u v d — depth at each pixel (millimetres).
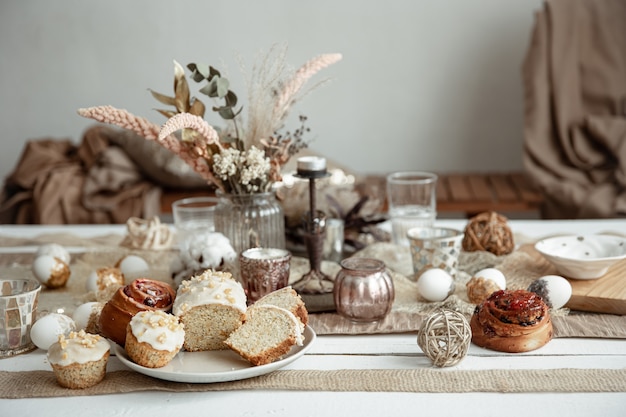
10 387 1126
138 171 3141
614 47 3123
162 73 3648
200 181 3066
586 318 1337
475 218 1694
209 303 1176
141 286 1232
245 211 1493
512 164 3605
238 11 3564
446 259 1489
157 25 3604
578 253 1519
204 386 1109
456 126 3600
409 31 3537
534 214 3521
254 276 1354
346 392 1098
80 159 3199
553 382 1104
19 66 3682
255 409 1057
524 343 1211
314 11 3545
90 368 1105
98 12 3611
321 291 1425
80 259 1733
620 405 1049
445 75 3564
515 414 1030
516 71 3529
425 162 3643
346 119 3627
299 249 1748
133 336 1114
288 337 1135
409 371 1149
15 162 3775
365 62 3572
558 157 3105
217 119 2795
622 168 2891
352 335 1303
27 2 3619
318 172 1431
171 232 1808
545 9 3195
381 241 1828
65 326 1239
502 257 1629
